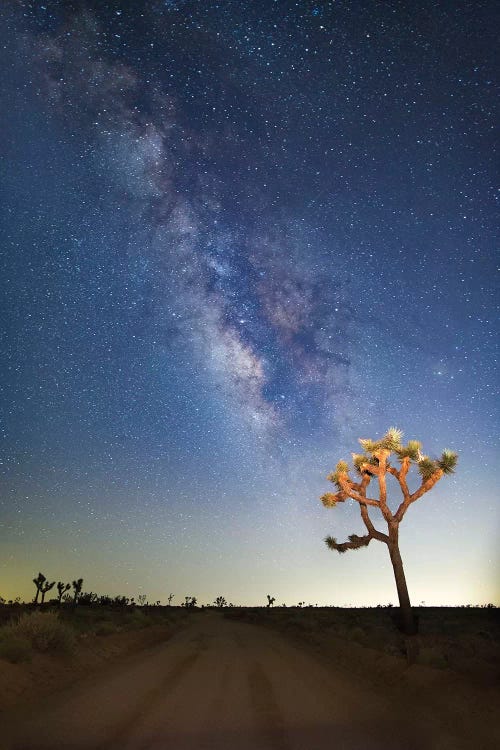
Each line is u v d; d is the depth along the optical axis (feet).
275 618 207.51
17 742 22.26
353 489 74.18
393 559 69.72
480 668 42.27
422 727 26.76
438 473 70.28
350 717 29.14
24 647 40.47
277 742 23.35
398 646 59.62
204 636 111.45
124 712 28.91
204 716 28.55
